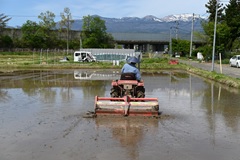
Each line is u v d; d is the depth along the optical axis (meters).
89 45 68.44
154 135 6.63
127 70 9.78
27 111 9.27
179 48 66.75
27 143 5.95
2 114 8.79
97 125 7.50
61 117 8.41
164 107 10.23
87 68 32.31
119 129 7.13
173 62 37.81
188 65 33.81
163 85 17.28
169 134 6.73
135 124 7.64
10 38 69.12
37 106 10.16
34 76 22.59
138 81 9.70
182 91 14.66
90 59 41.25
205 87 16.39
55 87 15.74
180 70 31.12
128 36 103.75
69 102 11.02
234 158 5.22
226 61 40.22
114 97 9.63
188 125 7.61
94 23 71.62
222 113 9.26
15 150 5.53
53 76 22.67
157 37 106.12
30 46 69.38
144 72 28.17
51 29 71.88
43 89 14.91
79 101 11.26
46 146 5.77
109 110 8.58
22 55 57.00
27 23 70.19
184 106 10.47
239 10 48.59
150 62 40.56
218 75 20.38
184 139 6.35
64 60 41.78
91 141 6.12
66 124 7.57
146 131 6.97
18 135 6.52
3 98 11.97
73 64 34.56
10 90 14.52
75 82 18.28
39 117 8.39
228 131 7.07
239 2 48.81
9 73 25.34
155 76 23.64
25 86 16.17
